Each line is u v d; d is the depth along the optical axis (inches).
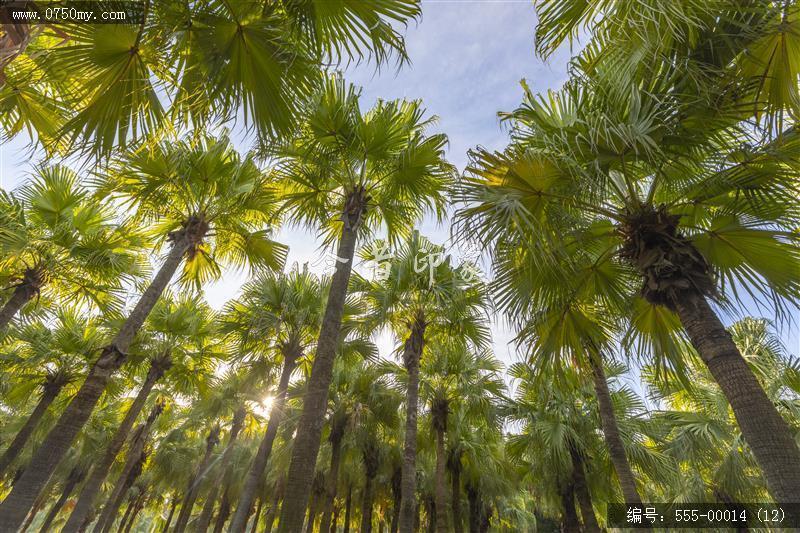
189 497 631.8
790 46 102.5
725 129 109.0
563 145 119.8
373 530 740.0
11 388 384.8
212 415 513.0
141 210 247.4
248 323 349.7
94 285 303.7
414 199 230.1
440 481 331.6
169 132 110.6
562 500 338.6
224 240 280.1
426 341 340.2
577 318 169.2
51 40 103.6
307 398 157.9
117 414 579.8
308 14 113.4
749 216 127.6
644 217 120.6
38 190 275.0
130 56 104.9
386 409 416.5
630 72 108.9
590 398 333.1
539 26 139.1
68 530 266.5
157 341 386.9
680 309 108.5
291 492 136.2
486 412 356.8
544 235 126.3
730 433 277.0
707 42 107.1
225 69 110.3
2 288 287.1
